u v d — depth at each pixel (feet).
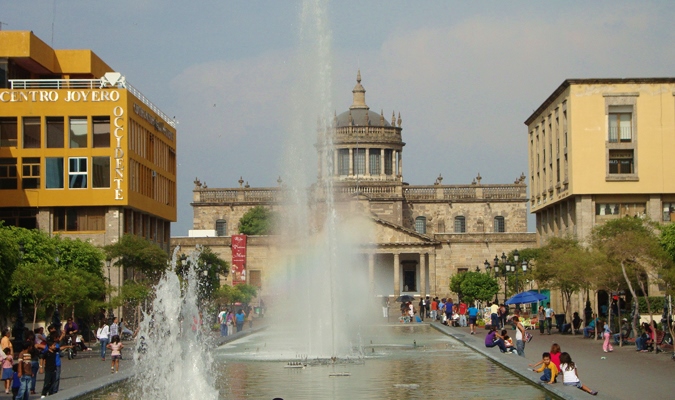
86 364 161.58
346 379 130.93
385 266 487.61
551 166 308.40
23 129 278.46
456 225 529.04
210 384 125.59
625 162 272.10
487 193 528.63
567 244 256.32
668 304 193.88
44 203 277.44
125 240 263.49
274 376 136.05
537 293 257.34
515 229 526.98
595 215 271.90
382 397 112.06
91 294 228.02
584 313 239.91
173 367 140.56
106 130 280.31
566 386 113.09
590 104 271.49
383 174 549.95
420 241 470.39
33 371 118.01
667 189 268.82
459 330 258.98
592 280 205.57
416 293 485.97
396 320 359.66
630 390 114.01
